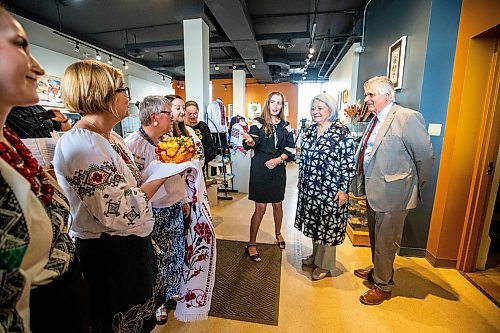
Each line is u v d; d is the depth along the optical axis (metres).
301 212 2.06
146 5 4.51
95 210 0.78
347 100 5.53
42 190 0.62
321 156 1.87
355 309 1.71
